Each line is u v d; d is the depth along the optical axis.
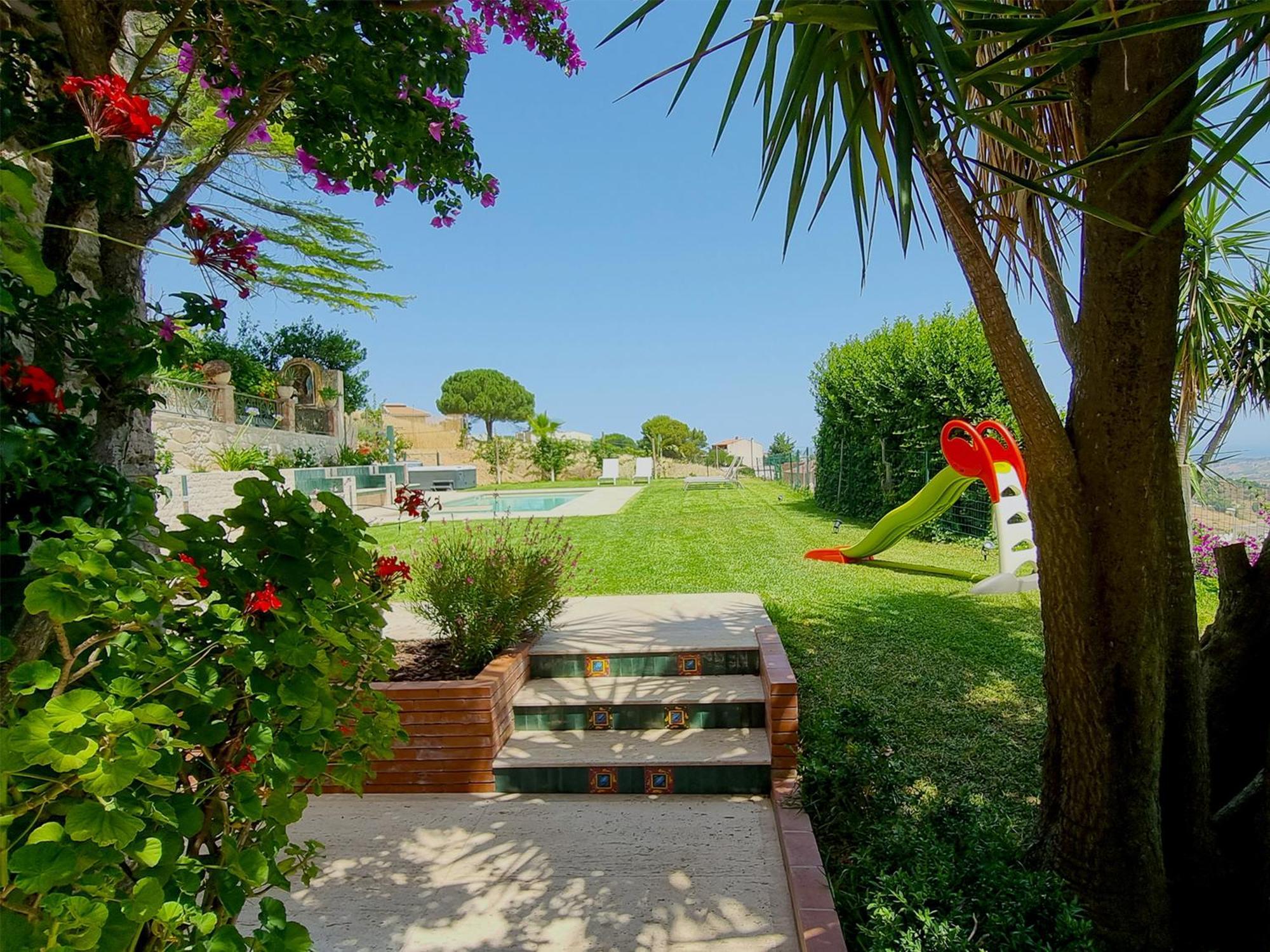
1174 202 1.35
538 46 2.79
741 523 11.10
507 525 5.27
